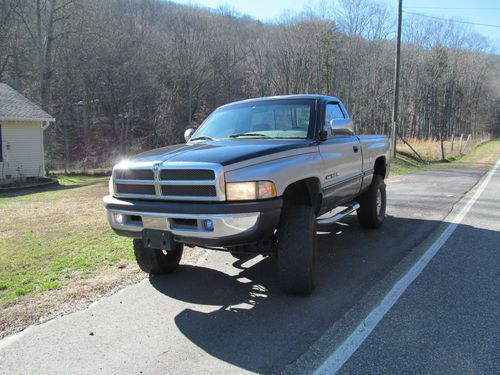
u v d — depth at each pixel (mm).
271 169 3680
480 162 21594
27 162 19594
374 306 3920
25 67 34125
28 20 31094
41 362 3145
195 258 5613
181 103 50781
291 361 3061
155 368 3023
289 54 53906
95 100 46906
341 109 5785
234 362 3072
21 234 7043
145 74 47656
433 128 73750
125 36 45750
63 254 5797
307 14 54812
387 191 11375
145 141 48969
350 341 3303
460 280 4535
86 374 2975
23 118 18609
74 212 9133
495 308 3840
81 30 35469
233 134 5043
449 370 2900
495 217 7605
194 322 3730
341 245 5996
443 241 6051
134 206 3873
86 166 29469
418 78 69500
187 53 51000
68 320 3820
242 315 3836
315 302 4055
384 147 6973
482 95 90938
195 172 3580
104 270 5117
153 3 53562
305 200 4461
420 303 3967
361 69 56875
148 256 4676
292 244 3971
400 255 5453
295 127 4812
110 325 3707
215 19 57531
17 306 4125
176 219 3709
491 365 2951
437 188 11688
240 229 3506
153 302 4184
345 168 5230
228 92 55312
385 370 2916
